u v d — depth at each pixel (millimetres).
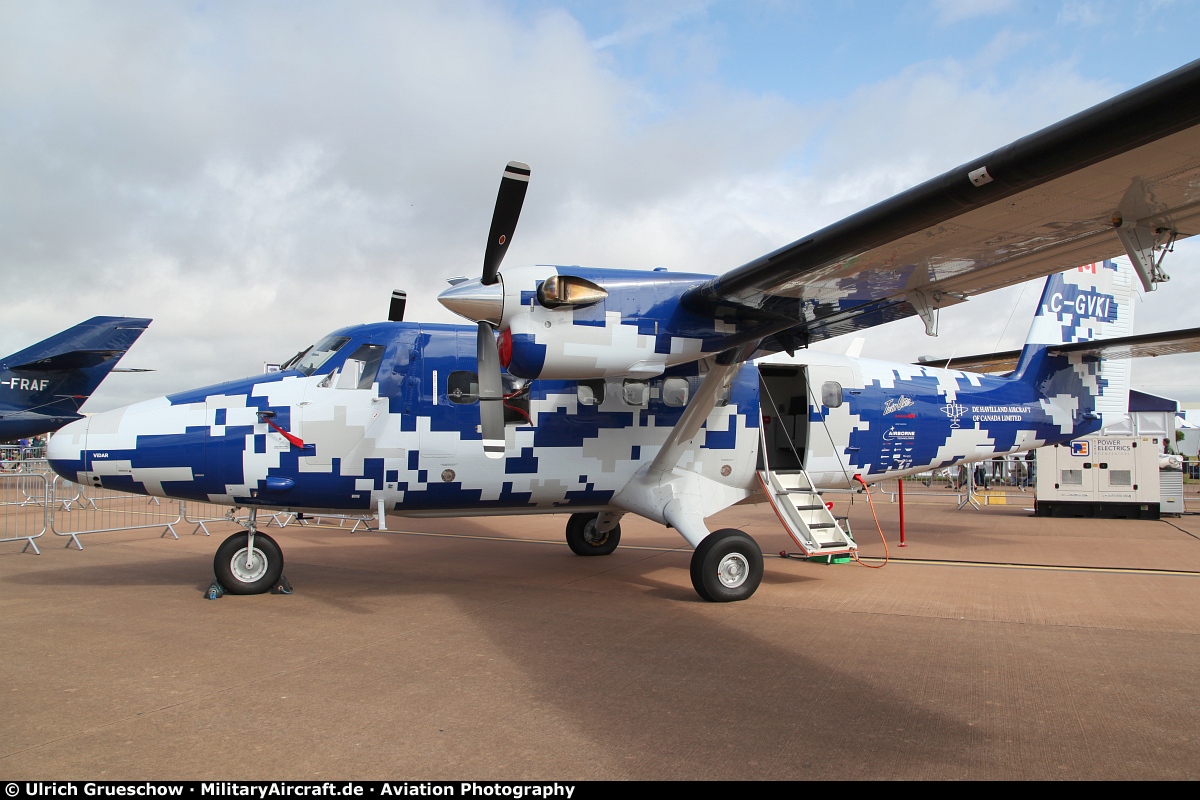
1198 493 23750
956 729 3664
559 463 7445
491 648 5137
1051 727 3695
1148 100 3328
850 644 5273
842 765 3236
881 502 20031
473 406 7195
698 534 7242
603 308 6129
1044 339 9984
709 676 4500
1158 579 7969
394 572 8445
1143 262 4871
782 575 8289
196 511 16969
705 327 6426
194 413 6664
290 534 12539
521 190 5543
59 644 5234
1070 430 10086
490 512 7770
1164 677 4512
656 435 7828
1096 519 14719
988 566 8883
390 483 6988
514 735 3564
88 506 15258
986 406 9539
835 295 6254
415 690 4230
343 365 6961
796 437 8906
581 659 4871
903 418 9062
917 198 4457
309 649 5109
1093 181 4145
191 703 4012
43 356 16281
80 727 3664
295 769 3180
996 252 5375
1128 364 10469
